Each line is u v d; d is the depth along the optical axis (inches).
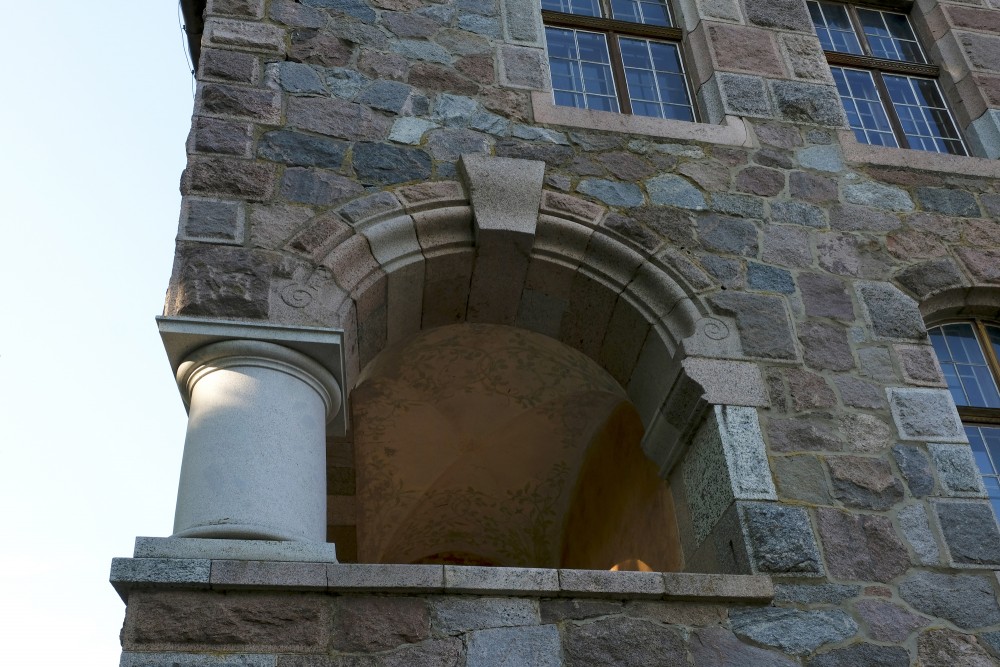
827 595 183.9
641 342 227.3
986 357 246.7
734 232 239.5
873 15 328.8
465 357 279.4
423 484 317.7
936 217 257.1
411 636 163.3
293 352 191.3
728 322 221.1
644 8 303.4
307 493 176.1
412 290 223.9
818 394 214.1
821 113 273.3
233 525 165.6
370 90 244.1
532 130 247.0
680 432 214.5
